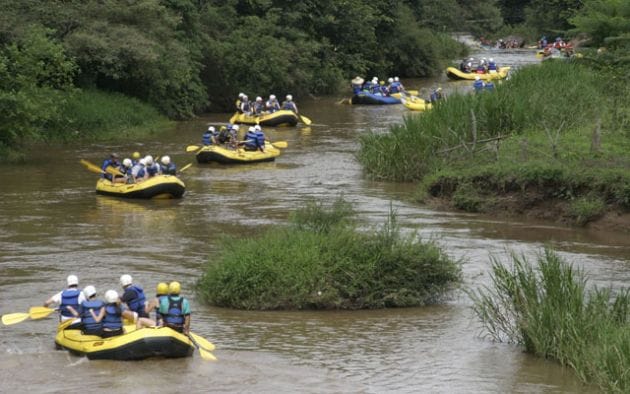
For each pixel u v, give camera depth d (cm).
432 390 1720
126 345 1845
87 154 4647
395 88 7619
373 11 8819
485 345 1989
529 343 1938
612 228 3083
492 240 2938
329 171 4266
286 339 2016
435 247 2392
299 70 7450
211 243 2867
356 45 8694
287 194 3703
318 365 1852
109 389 1705
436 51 9700
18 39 4844
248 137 4578
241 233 2992
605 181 3188
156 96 6141
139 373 1791
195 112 6725
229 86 7006
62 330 1950
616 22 5219
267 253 2331
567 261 2656
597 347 1747
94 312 1911
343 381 1766
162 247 2817
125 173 3741
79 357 1891
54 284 2402
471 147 3853
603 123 3978
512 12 14075
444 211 3412
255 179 4053
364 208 3425
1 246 2809
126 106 5706
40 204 3472
